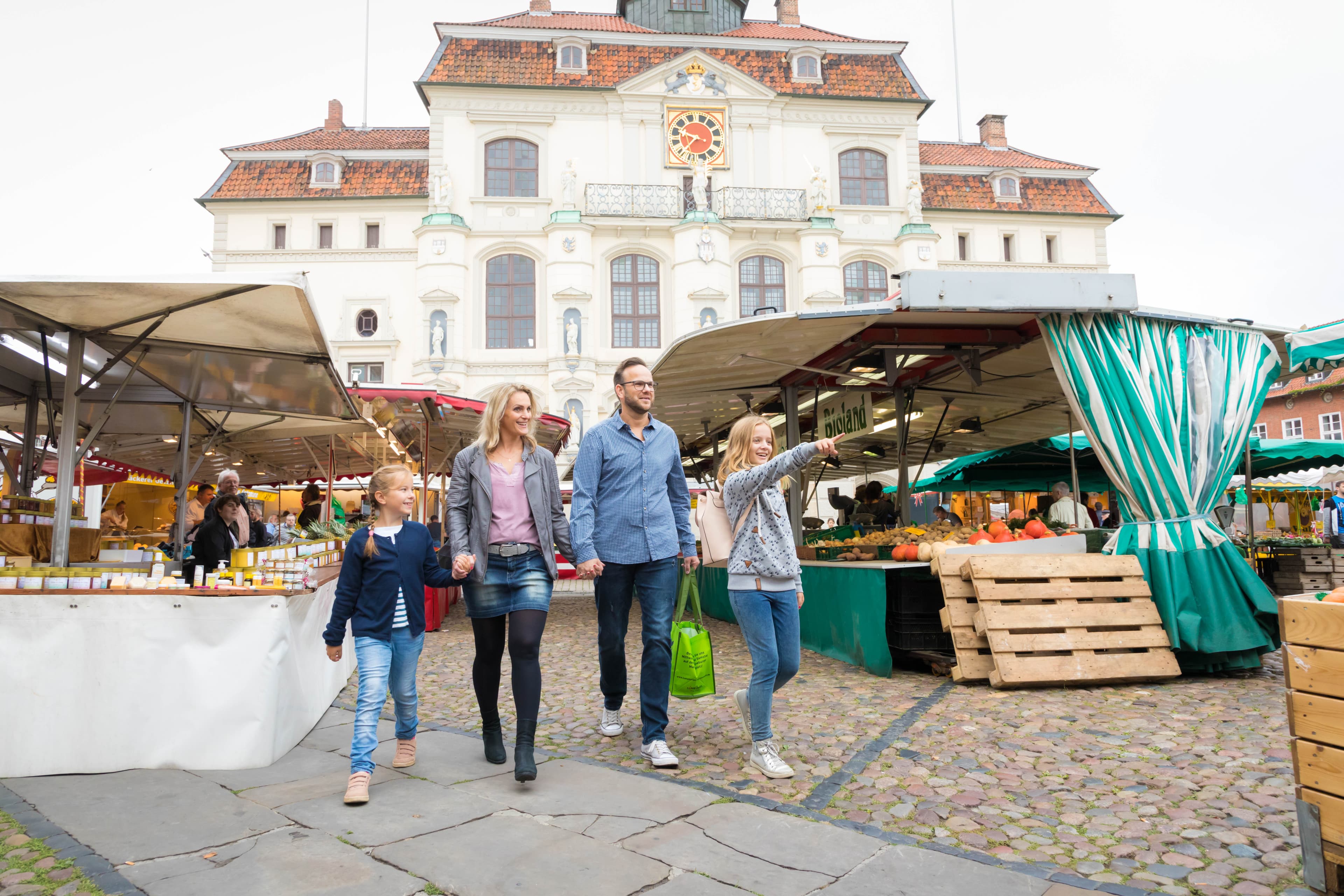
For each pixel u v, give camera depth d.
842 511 13.01
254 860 2.71
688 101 30.09
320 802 3.28
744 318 6.28
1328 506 17.83
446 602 10.84
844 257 30.41
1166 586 5.64
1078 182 33.09
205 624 3.83
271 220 29.20
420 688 5.87
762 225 29.34
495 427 3.73
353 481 18.62
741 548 3.72
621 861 2.69
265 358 5.82
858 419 8.55
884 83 31.52
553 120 29.70
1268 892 2.45
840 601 6.73
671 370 7.86
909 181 31.03
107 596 3.78
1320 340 6.04
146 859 2.72
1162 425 5.96
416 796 3.34
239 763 3.77
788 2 35.31
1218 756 3.75
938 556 5.83
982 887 2.50
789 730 4.42
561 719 4.80
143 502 15.45
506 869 2.62
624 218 28.89
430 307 28.22
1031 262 32.00
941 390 9.50
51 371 6.73
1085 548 6.46
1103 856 2.73
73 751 3.69
